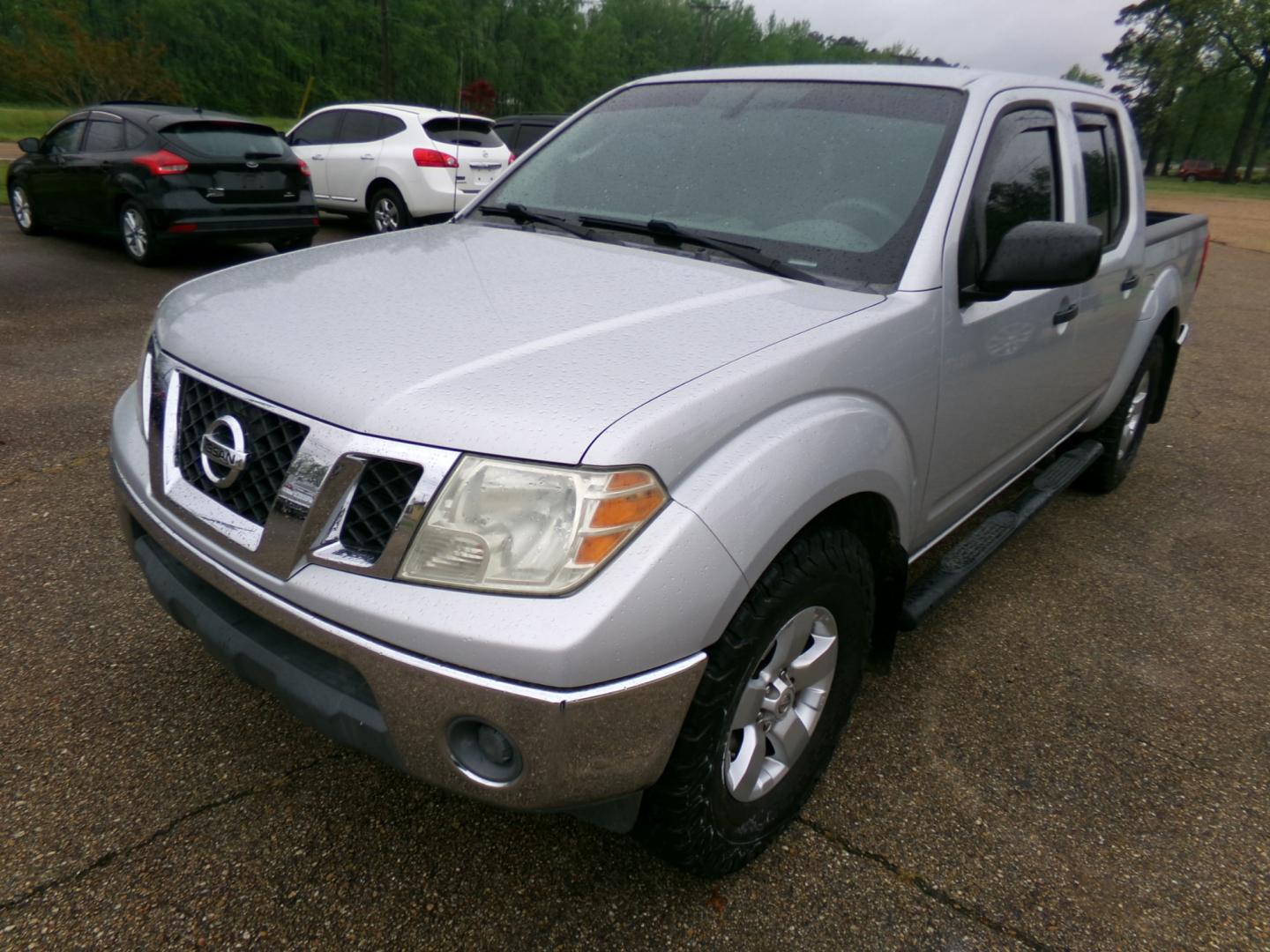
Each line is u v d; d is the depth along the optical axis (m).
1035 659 3.13
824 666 2.14
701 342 1.90
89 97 22.27
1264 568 3.95
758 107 2.92
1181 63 67.88
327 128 11.82
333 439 1.67
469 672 1.55
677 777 1.78
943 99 2.70
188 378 2.01
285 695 1.77
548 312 2.03
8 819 2.12
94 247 9.88
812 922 2.01
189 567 1.91
